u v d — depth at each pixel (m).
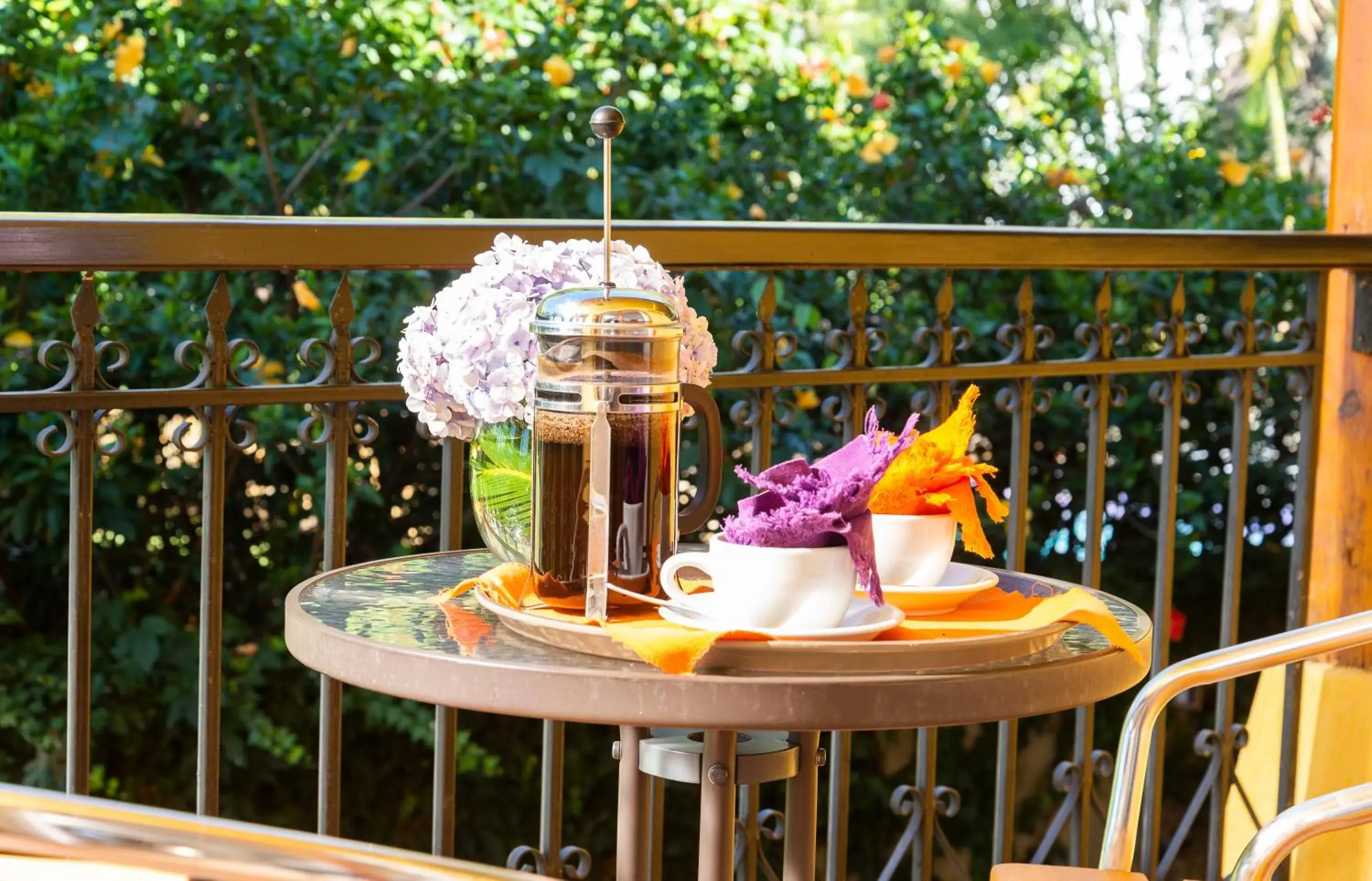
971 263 1.98
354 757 3.08
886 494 1.24
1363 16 2.39
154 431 2.80
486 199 3.05
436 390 1.29
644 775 1.40
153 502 2.90
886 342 1.99
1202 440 3.69
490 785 3.16
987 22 5.77
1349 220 2.43
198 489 2.91
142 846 0.64
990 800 3.54
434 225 1.64
